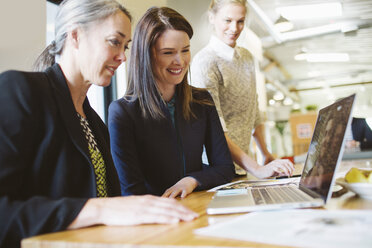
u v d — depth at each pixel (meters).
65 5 1.02
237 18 2.12
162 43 1.43
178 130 1.51
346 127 0.73
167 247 0.52
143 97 1.47
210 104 1.67
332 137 0.83
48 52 1.11
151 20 1.44
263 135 2.54
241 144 2.29
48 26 1.91
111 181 1.17
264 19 6.39
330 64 11.73
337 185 1.02
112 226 0.71
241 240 0.51
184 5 3.44
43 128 0.89
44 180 0.89
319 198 0.76
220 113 2.03
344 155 3.70
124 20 1.00
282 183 1.26
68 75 1.03
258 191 1.04
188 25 1.49
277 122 17.02
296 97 17.86
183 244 0.51
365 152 3.67
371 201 0.79
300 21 6.93
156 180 1.45
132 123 1.43
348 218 0.57
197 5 3.53
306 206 0.73
